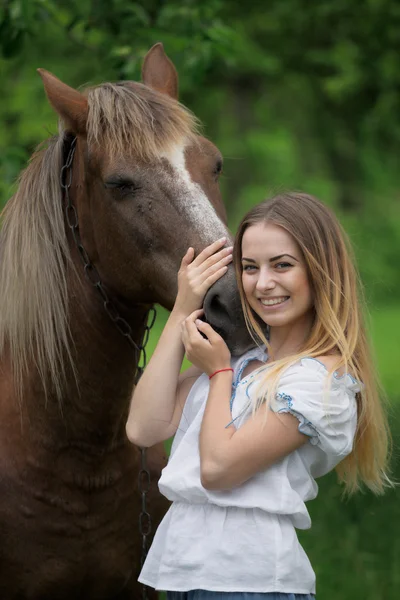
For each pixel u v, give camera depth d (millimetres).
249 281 3275
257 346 3428
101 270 3871
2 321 3986
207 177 3682
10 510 3861
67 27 7148
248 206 23281
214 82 14055
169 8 7133
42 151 4102
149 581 3309
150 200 3586
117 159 3625
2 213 4109
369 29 11180
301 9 11250
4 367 4086
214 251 3408
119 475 4027
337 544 5992
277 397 3113
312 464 3268
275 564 3084
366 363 3340
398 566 5711
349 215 25938
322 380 3146
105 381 3932
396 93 11859
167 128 3648
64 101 3824
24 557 3893
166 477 3260
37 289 3873
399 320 20578
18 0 6281
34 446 3900
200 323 3314
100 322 3906
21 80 10766
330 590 5496
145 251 3629
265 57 11367
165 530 3330
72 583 3965
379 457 3436
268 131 24562
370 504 6656
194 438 3303
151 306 4066
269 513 3148
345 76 11805
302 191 3494
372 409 3328
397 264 25125
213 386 3254
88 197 3838
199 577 3104
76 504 3908
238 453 3082
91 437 3920
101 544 3992
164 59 4340
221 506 3170
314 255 3246
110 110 3691
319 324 3273
